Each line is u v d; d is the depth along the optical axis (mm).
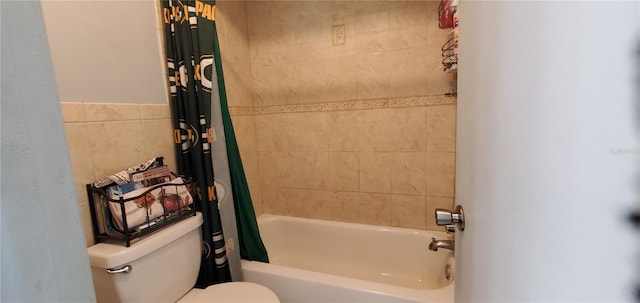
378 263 1878
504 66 384
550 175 283
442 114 1686
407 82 1729
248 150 2057
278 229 2117
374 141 1857
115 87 1145
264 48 2020
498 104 406
